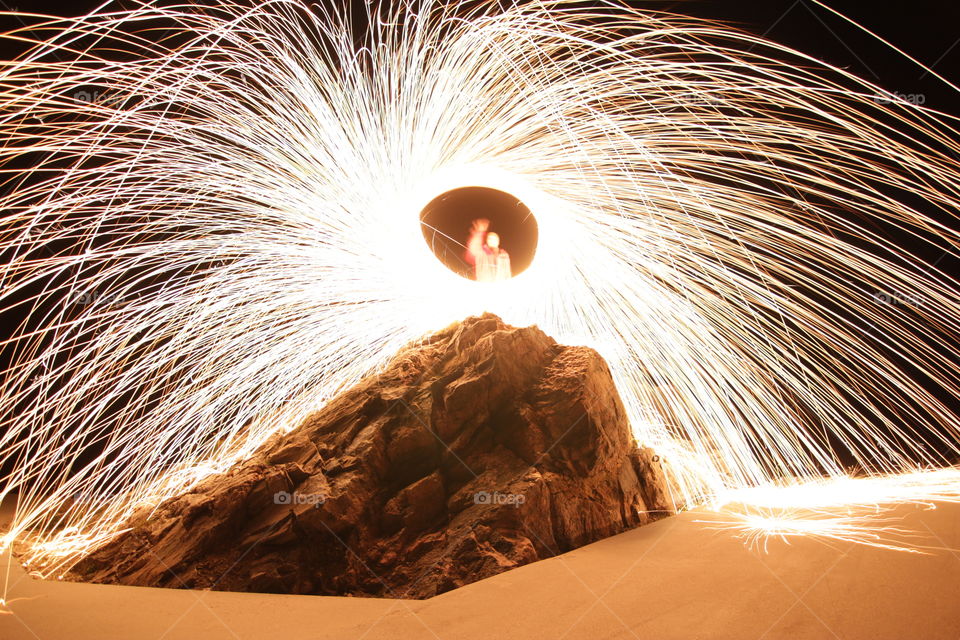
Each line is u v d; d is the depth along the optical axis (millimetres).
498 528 3424
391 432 3936
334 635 2420
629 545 3498
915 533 3461
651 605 2537
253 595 3068
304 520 3438
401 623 2531
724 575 2857
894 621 2260
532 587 2859
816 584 2678
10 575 3588
